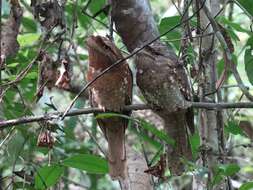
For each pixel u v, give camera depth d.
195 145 10.09
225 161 10.19
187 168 9.09
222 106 8.66
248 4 10.23
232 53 9.80
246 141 14.02
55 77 9.12
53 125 8.75
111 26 9.46
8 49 9.45
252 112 13.63
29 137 10.01
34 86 11.40
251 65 10.28
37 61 9.71
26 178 9.67
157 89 9.05
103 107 8.96
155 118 12.52
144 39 9.34
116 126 9.18
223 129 10.03
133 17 9.39
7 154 9.88
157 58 9.12
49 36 9.25
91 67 8.96
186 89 9.20
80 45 12.44
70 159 9.33
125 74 8.97
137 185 9.89
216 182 9.24
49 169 9.36
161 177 8.73
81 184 13.46
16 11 9.48
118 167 9.18
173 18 10.67
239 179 13.50
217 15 9.81
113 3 9.45
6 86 10.13
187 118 9.34
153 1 15.09
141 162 10.15
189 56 9.54
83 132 13.06
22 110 10.52
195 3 9.81
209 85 9.78
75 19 9.79
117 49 8.94
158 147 11.23
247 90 8.98
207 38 9.92
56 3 9.23
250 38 10.26
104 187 14.44
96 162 9.41
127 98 9.15
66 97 12.84
